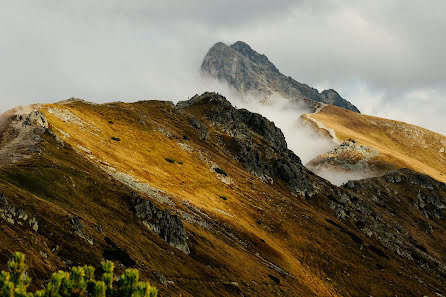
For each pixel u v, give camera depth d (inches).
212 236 3533.5
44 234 1820.9
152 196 3553.2
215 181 5388.8
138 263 2158.0
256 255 3855.8
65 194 2461.9
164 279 2177.7
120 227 2511.1
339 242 5433.1
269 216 5182.1
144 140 5403.5
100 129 4904.0
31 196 2057.1
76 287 529.3
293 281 3759.8
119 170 3833.7
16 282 530.3
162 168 4859.7
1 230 1571.1
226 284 2657.5
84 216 2316.7
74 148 3538.4
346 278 4569.4
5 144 2928.2
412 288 4933.6
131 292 534.9
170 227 2888.8
